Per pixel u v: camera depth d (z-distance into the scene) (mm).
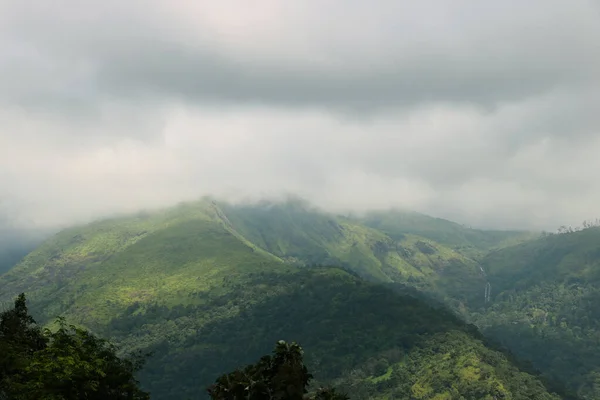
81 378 54250
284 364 56281
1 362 56438
